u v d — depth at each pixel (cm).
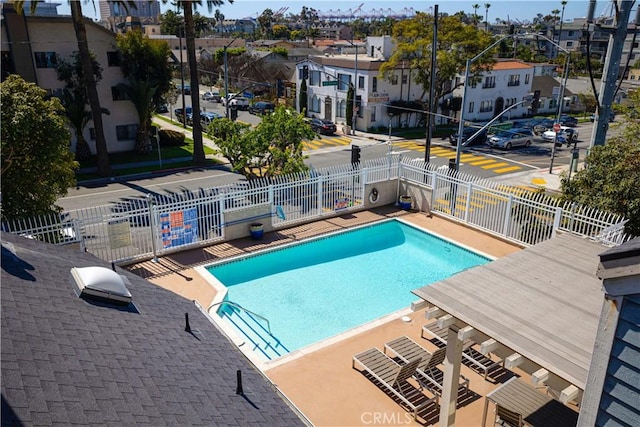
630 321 410
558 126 3262
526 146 4181
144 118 3572
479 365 1076
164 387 573
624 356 418
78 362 538
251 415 604
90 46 3369
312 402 1003
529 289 811
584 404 455
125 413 492
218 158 3547
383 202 2250
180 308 874
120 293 753
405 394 1020
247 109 5684
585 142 4394
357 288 1579
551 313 742
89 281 726
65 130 1670
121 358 592
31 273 708
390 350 1188
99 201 2567
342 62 4841
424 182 2153
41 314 605
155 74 3588
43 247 901
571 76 7275
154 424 496
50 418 432
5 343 507
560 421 791
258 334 1299
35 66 3212
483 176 3192
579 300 778
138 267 1599
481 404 994
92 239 1566
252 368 755
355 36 14850
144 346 652
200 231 1767
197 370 657
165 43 3584
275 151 2155
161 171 3203
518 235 1817
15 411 416
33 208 1595
